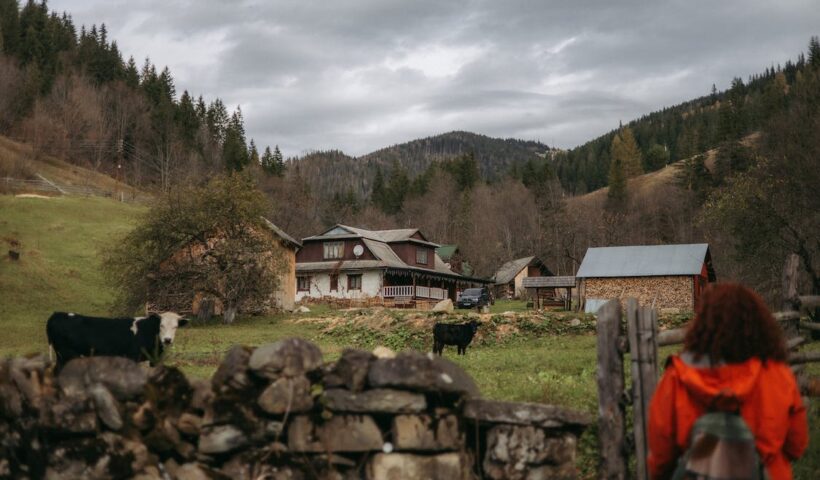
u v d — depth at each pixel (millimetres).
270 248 49938
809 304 11617
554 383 13836
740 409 4551
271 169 154375
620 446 6684
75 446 6094
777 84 153250
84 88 163375
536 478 6371
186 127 178375
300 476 6207
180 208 48375
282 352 6246
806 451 8172
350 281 70750
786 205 41438
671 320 38312
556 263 117938
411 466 6180
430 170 182250
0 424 6441
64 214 74938
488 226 123500
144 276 47094
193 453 6297
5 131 140625
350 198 161375
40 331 40188
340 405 6281
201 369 18062
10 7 181500
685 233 112750
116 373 6301
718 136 145875
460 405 6574
